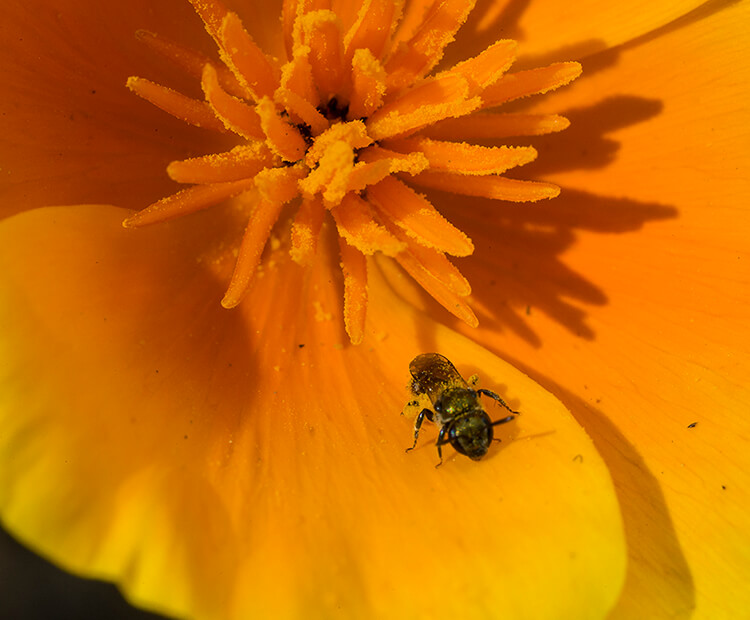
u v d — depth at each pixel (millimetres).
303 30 66
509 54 67
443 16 68
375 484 63
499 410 66
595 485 62
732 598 65
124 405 60
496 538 61
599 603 60
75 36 69
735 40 71
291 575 59
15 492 57
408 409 67
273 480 62
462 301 67
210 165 64
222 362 67
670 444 68
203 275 70
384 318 71
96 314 62
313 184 65
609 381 70
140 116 71
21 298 59
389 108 68
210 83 64
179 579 57
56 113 68
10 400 58
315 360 69
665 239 71
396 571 60
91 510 57
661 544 66
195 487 60
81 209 63
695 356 69
